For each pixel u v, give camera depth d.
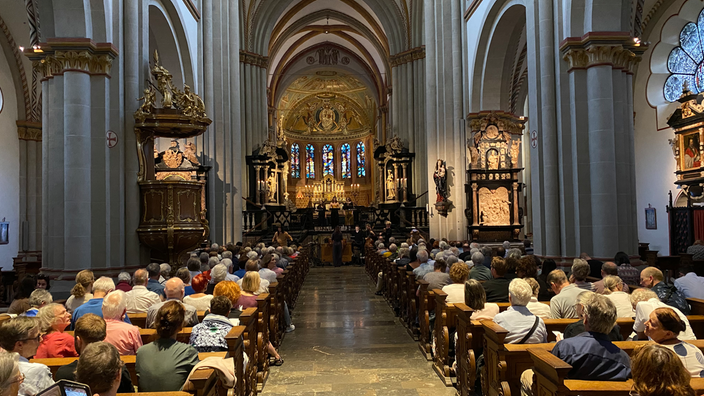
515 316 5.03
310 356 8.17
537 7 11.86
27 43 19.77
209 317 5.20
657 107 22.25
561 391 3.45
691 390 2.52
